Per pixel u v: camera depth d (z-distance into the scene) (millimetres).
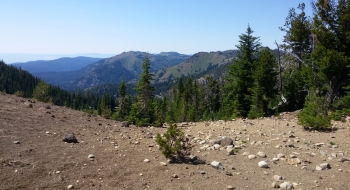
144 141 10047
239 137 11023
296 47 32250
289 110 29484
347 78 19797
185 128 14117
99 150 8211
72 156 7348
